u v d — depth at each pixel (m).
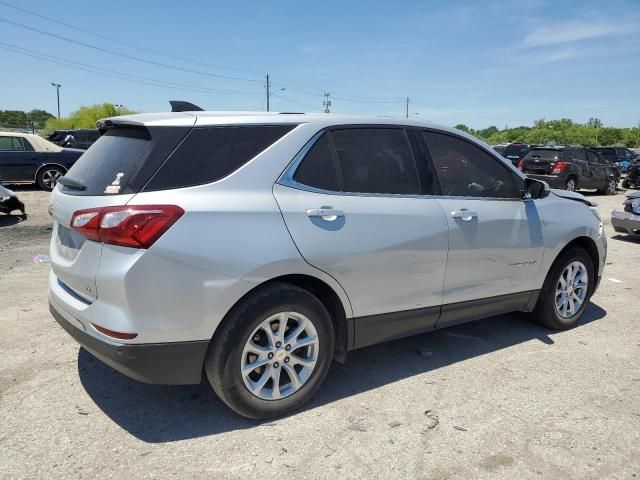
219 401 3.37
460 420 3.24
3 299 5.14
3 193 9.55
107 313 2.73
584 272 4.89
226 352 2.91
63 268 3.04
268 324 3.03
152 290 2.69
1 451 2.77
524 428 3.17
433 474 2.72
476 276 4.00
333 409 3.32
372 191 3.46
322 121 3.38
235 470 2.69
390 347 4.37
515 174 4.34
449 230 3.74
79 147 21.56
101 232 2.71
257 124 3.17
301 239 3.06
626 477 2.74
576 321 4.95
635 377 3.90
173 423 3.10
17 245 7.66
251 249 2.89
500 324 5.00
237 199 2.92
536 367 4.03
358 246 3.28
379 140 3.61
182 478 2.62
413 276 3.59
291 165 3.16
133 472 2.65
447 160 3.94
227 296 2.85
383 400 3.46
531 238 4.32
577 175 17.41
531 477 2.72
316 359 3.25
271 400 3.13
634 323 5.13
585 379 3.85
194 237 2.75
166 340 2.77
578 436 3.10
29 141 14.25
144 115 3.14
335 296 3.30
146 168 2.81
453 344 4.47
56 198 3.24
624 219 9.61
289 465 2.75
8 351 3.97
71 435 2.94
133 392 3.44
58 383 3.52
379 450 2.90
